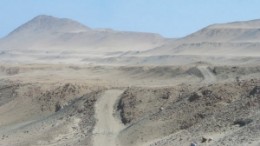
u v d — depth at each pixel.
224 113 60.66
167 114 70.06
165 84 107.25
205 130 57.38
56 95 106.25
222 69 116.69
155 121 69.00
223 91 68.81
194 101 70.31
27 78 149.12
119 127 73.44
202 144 51.38
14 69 186.38
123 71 153.12
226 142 48.81
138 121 72.12
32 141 77.00
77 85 108.75
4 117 105.31
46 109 103.31
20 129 88.50
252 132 48.97
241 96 66.12
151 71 139.12
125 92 85.00
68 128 79.06
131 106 78.81
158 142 61.16
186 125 64.88
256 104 58.19
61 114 87.69
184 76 122.94
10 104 111.19
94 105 84.00
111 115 79.25
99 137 69.31
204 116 65.00
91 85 110.50
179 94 78.69
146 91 82.56
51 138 76.75
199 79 115.31
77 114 83.94
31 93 112.75
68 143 70.62
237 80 78.50
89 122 78.25
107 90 90.94
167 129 65.94
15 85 122.38
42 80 136.50
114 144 65.75
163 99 78.81
